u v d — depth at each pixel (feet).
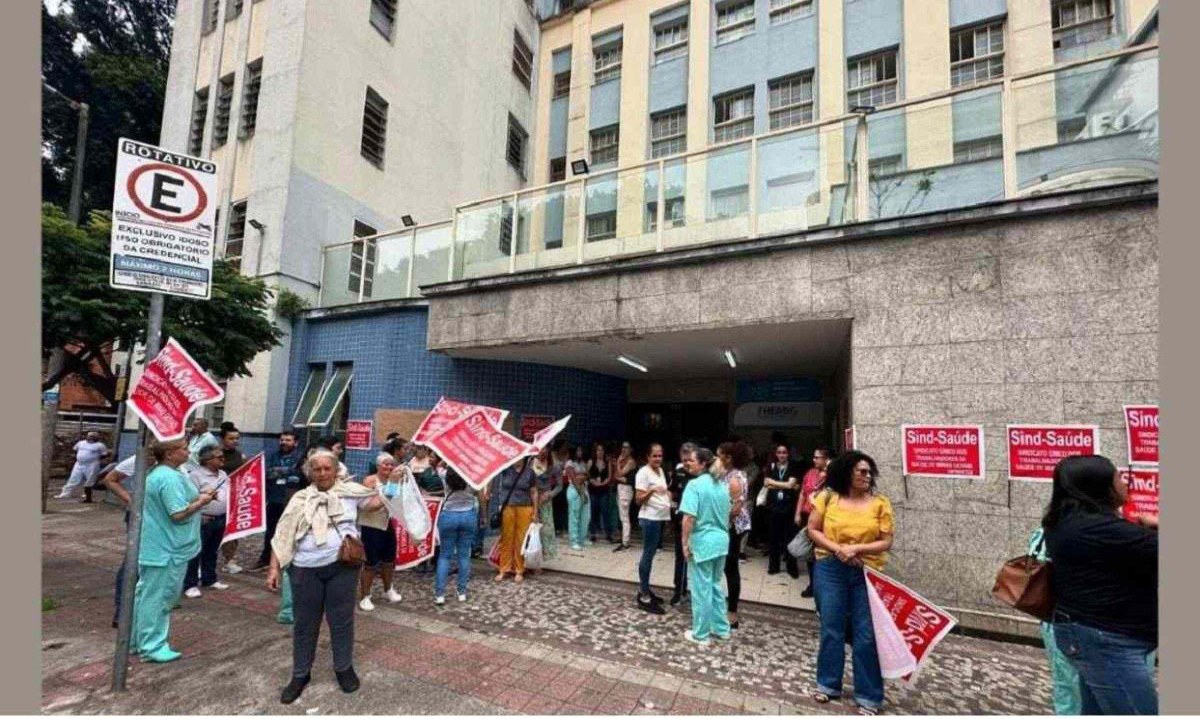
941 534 17.30
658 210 24.48
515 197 28.84
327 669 13.50
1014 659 15.05
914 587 17.38
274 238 35.40
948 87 38.65
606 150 55.77
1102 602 8.16
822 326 21.07
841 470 12.91
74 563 22.27
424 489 20.70
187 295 13.19
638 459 39.34
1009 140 18.25
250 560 24.07
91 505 37.32
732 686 13.14
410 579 22.13
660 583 22.09
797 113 44.80
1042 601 9.36
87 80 57.67
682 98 50.83
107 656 13.84
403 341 32.12
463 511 19.27
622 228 25.29
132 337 22.21
